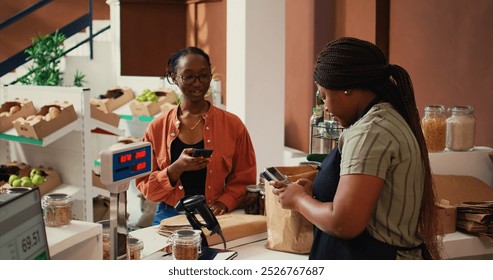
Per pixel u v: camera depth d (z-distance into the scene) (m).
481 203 2.71
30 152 5.01
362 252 1.75
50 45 7.34
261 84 4.61
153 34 6.54
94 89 7.74
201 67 2.74
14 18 7.68
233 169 2.87
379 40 4.55
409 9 4.29
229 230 2.32
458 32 3.82
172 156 2.79
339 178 1.82
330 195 1.83
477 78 3.68
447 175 2.95
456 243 2.61
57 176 4.70
